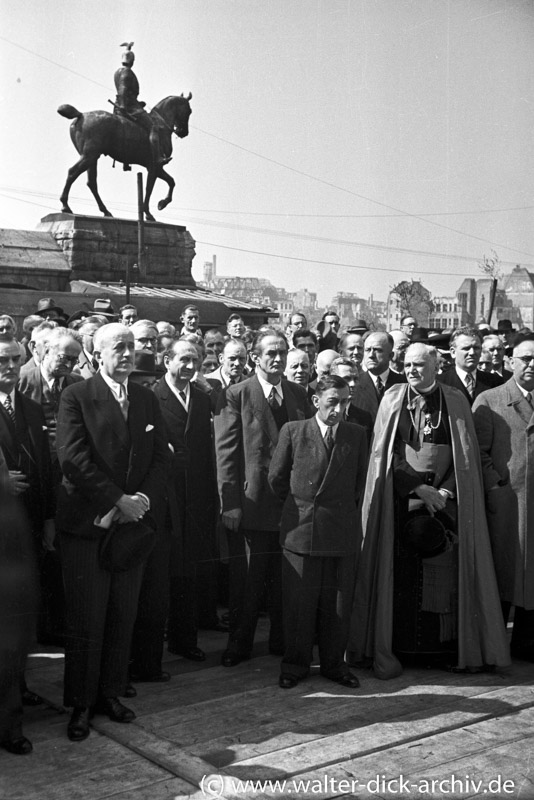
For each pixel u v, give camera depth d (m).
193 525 5.79
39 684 5.16
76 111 20.20
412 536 5.45
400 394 5.75
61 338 5.82
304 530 5.27
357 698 5.02
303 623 5.29
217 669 5.58
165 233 21.22
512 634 6.05
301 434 5.39
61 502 4.62
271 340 5.89
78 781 3.91
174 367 5.92
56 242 20.25
